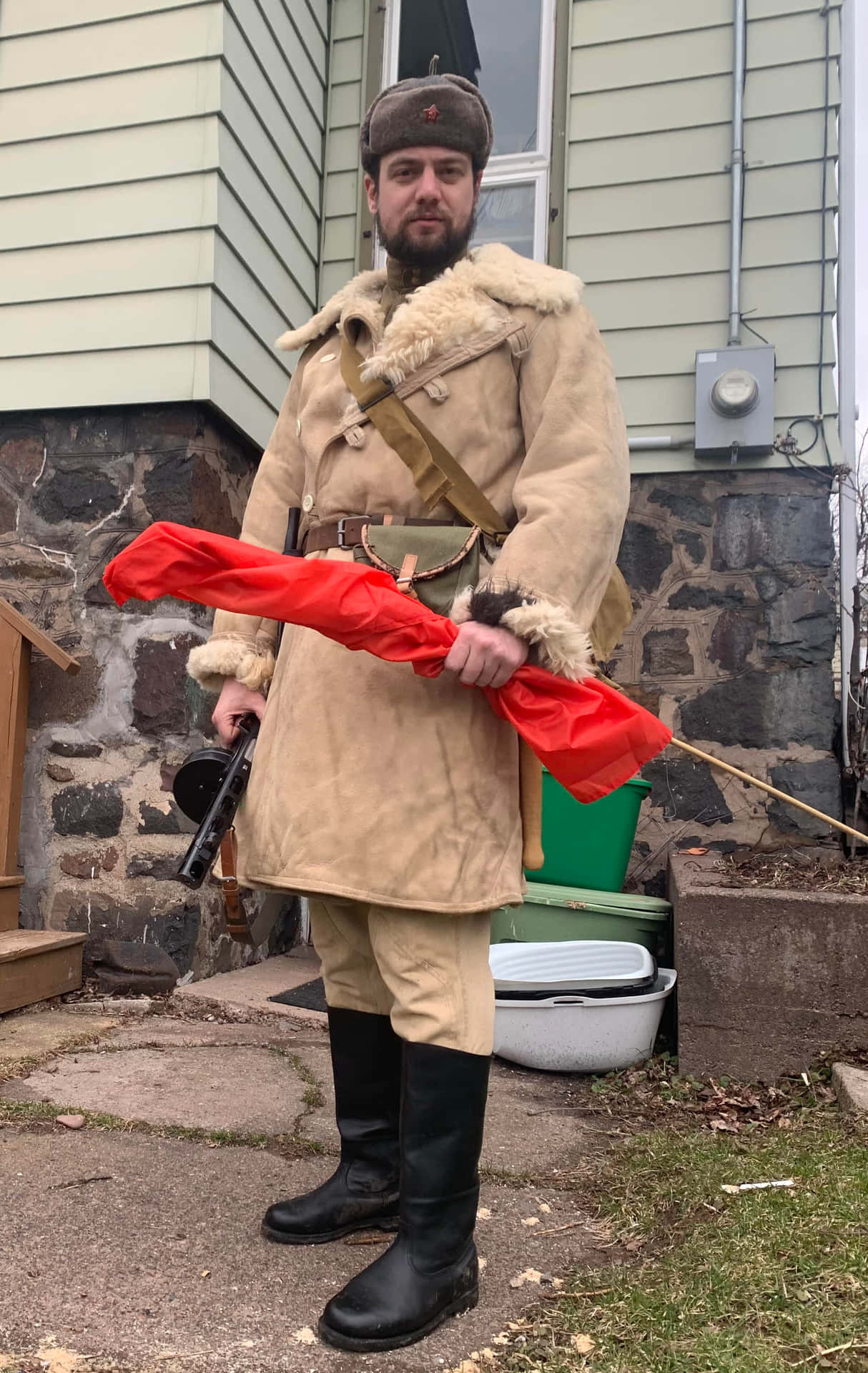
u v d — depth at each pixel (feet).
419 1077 4.48
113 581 4.34
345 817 4.50
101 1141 6.57
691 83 14.37
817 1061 8.19
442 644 4.25
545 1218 5.65
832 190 13.73
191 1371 3.98
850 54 13.78
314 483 5.26
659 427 13.94
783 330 13.70
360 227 15.76
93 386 11.93
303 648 4.92
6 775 11.27
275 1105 7.42
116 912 11.27
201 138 11.99
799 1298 4.28
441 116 5.08
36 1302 4.45
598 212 14.56
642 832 13.24
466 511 4.78
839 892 8.62
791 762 12.92
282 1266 4.89
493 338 4.85
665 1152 6.58
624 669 13.62
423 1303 4.25
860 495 13.14
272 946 13.51
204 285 11.73
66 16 12.62
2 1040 9.00
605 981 8.98
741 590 13.39
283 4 14.21
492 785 4.66
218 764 5.31
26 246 12.43
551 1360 4.05
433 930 4.58
